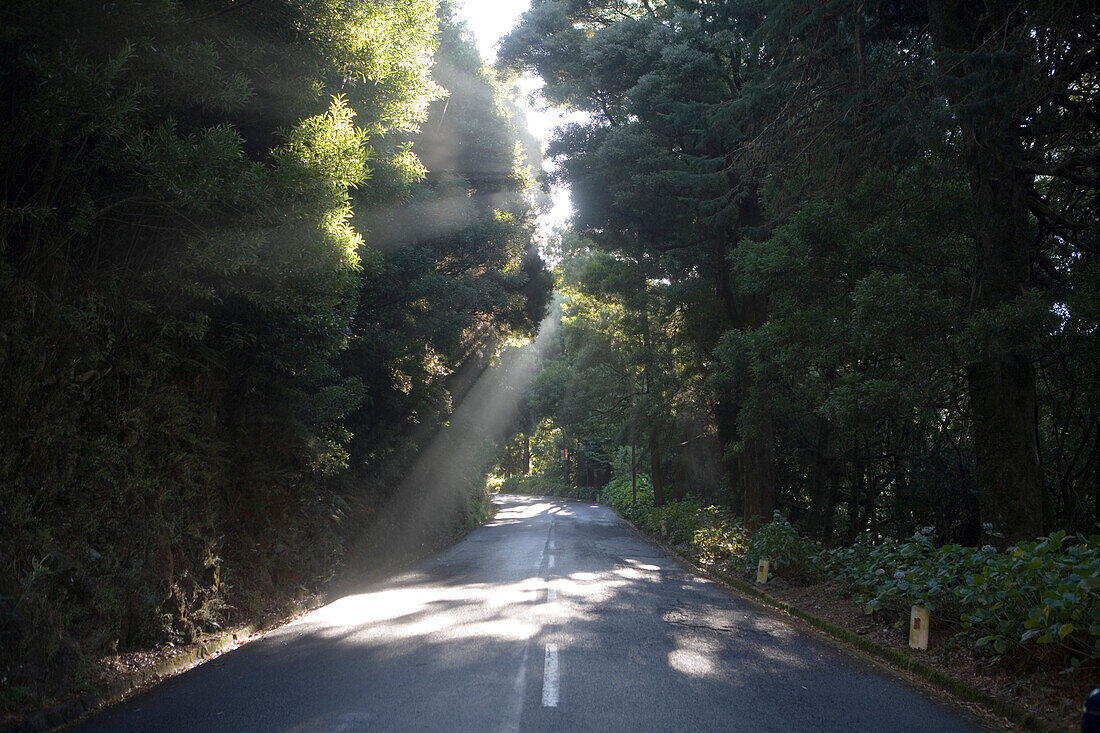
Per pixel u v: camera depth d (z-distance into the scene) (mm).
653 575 16000
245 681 6996
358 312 16812
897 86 11125
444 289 17812
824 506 24453
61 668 6414
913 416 18484
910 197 11625
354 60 9383
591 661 7453
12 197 6676
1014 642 6785
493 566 17531
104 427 7961
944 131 9875
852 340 11047
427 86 10953
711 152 20406
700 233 22344
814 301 12727
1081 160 9664
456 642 8391
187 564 9344
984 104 8930
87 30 6312
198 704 6234
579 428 52594
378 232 15859
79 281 7551
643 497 46438
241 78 7418
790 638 9266
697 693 6387
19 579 6277
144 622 8148
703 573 17234
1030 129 10414
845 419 11203
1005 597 6969
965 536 19797
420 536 24359
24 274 6734
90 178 7305
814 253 12195
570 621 9750
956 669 7289
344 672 7133
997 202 10352
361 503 18359
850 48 11820
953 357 10336
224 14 7871
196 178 6695
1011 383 10078
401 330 18391
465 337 23938
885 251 11445
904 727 5691
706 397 27484
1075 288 10492
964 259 11438
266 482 12172
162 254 8070
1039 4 8758
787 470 25531
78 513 7328
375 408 19312
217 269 7570
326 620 10695
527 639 8516
